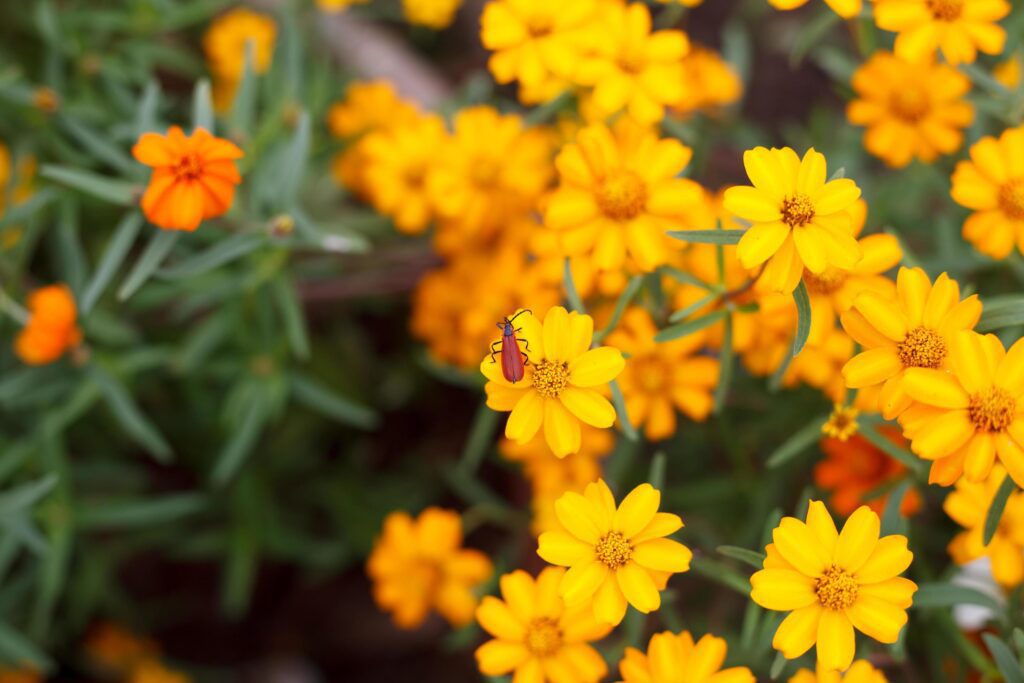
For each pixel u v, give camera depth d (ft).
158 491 2.67
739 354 2.27
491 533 2.75
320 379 2.74
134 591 2.92
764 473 2.28
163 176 1.85
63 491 2.27
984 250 1.93
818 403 2.24
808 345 1.96
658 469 1.83
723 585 2.26
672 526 1.73
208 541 2.53
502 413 2.83
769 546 1.73
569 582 1.72
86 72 2.39
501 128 2.26
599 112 2.07
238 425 2.39
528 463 2.30
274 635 2.97
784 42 3.49
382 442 2.90
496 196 2.30
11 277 2.21
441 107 2.62
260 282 2.23
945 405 1.68
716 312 1.89
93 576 2.52
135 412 2.24
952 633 1.94
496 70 1.99
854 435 2.02
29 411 2.34
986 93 2.31
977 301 1.72
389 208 2.34
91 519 2.30
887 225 2.37
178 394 2.60
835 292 1.88
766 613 2.00
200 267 2.05
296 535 2.61
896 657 1.82
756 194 1.72
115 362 2.26
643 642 2.02
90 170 2.29
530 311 1.75
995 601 1.85
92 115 2.32
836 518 2.12
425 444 2.90
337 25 2.99
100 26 2.42
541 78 1.98
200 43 2.99
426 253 2.50
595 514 1.73
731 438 2.23
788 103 3.44
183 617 2.95
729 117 2.61
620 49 1.98
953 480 1.70
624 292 1.90
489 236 2.38
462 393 2.92
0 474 2.24
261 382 2.35
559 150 2.32
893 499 1.86
